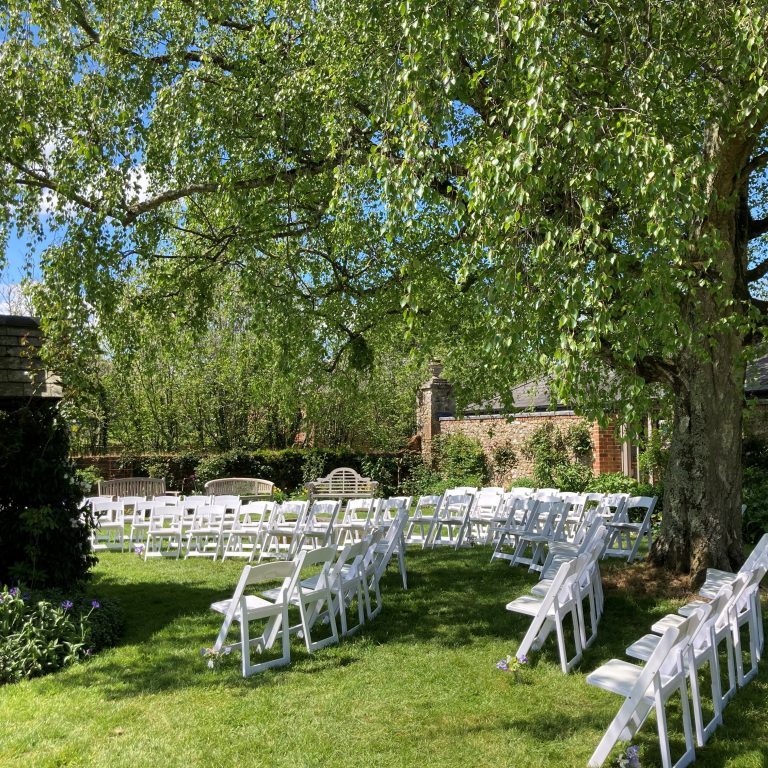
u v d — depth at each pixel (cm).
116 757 384
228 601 557
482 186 471
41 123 677
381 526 768
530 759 375
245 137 720
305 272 936
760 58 461
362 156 683
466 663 525
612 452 1584
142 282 937
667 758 348
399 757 380
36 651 537
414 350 608
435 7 513
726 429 698
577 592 533
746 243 701
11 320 710
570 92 510
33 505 698
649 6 543
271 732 412
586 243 451
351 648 568
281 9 705
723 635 445
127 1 697
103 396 736
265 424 2170
